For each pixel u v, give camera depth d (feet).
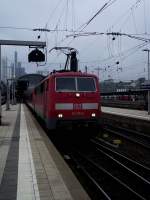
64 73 66.03
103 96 213.87
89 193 35.55
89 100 65.51
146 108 126.41
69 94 65.00
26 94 205.67
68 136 70.44
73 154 57.41
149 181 39.73
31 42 77.82
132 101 157.69
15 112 141.08
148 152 60.64
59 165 36.94
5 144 51.96
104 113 111.14
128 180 41.39
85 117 65.16
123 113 106.63
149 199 33.71
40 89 84.53
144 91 134.72
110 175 41.70
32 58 78.23
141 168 46.80
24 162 38.60
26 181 30.40
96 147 63.62
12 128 75.46
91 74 66.49
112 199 33.86
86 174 42.45
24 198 25.66
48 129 65.51
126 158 52.37
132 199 33.63
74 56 98.78
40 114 84.64
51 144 51.88
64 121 64.54
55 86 65.00
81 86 65.67
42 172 33.68
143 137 74.74
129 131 82.74
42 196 26.11
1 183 29.78
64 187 28.48
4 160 39.81
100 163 51.19
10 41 78.89
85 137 70.59
